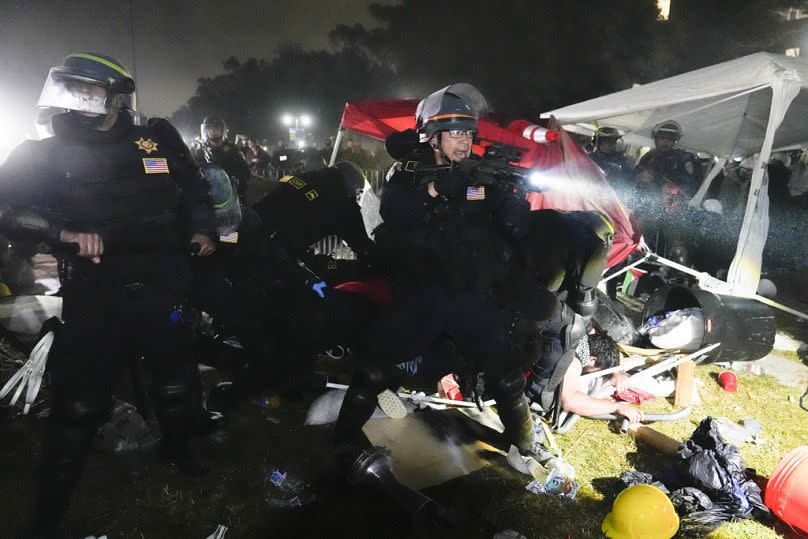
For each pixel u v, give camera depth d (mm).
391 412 3361
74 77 2373
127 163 2557
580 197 4570
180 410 2879
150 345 2715
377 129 6715
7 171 2385
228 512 2932
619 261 4688
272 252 3596
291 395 3902
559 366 3512
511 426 3207
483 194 2742
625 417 3758
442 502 3043
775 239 8562
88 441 2615
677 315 4594
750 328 4527
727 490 2984
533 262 3086
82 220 2502
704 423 3336
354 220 4043
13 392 3871
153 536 2766
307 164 11828
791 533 2863
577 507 3051
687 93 6234
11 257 6113
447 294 2811
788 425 3998
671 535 2725
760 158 5688
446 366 3215
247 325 3555
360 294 3680
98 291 2549
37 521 2576
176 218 2729
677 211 6727
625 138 9156
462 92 2814
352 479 2932
